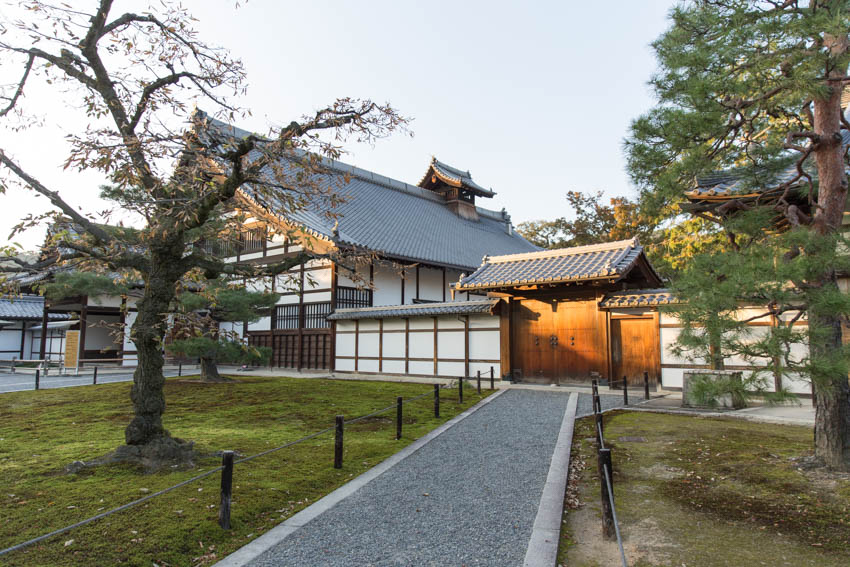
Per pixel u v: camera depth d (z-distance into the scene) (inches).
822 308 191.6
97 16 267.3
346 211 960.9
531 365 601.0
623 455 281.1
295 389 584.4
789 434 312.0
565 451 292.0
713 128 239.5
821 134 236.2
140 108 275.7
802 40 212.1
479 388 533.0
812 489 210.1
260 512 204.5
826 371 186.1
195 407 452.8
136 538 174.2
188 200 251.3
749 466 245.4
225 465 188.7
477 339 661.3
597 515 199.9
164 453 261.4
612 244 573.6
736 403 406.9
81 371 881.5
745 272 195.9
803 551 161.3
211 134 268.2
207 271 296.7
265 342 916.6
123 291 394.6
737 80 225.8
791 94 219.5
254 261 934.4
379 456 287.9
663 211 291.3
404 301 932.0
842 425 231.1
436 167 1414.9
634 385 534.6
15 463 261.7
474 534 182.9
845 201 238.2
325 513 203.2
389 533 184.5
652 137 267.4
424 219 1191.6
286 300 888.9
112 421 384.5
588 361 560.1
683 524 186.2
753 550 163.6
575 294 572.4
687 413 394.3
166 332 282.0
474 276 617.3
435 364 697.0
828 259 195.9
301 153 287.1
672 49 243.8
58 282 626.8
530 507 208.4
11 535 174.4
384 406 457.1
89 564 156.5
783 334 190.5
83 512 194.7
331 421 387.9
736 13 223.3
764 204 306.7
